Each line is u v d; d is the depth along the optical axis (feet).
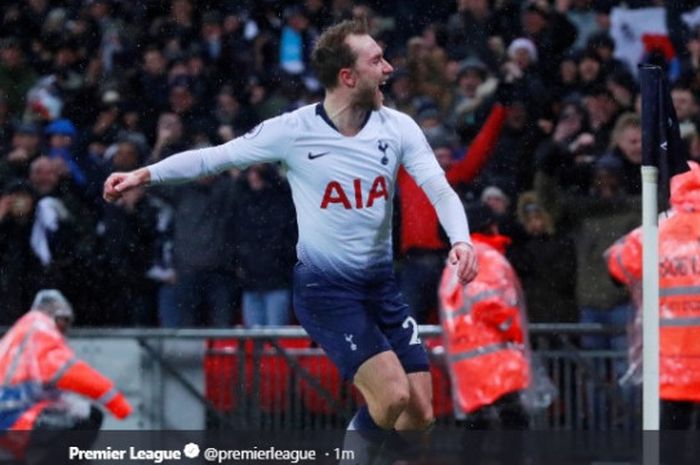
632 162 85.97
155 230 90.12
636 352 73.72
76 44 108.37
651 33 106.01
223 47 104.73
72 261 89.76
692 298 67.87
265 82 102.53
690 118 92.99
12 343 66.08
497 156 89.35
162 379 76.84
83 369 65.46
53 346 65.62
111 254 89.97
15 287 89.15
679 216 68.49
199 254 87.35
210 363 77.10
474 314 67.51
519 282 74.28
